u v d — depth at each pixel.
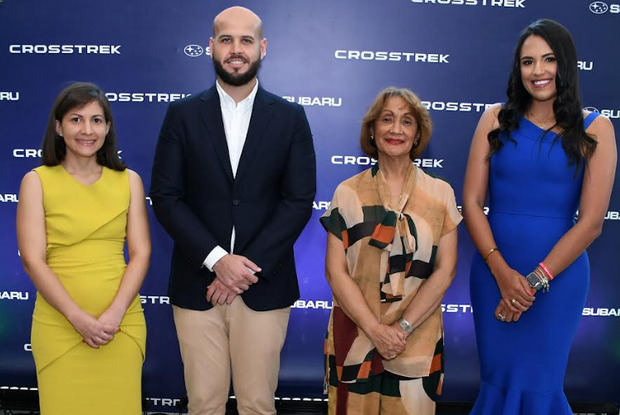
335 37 2.75
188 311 2.03
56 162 1.88
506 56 2.78
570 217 1.99
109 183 1.92
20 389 2.85
